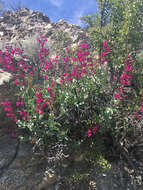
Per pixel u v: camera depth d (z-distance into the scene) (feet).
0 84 9.50
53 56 14.73
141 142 9.51
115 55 12.04
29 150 9.21
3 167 8.24
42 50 12.30
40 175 8.21
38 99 8.40
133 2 11.03
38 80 11.94
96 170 8.92
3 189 7.43
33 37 18.79
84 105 10.12
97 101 10.46
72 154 9.25
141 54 11.96
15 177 7.95
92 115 10.60
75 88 9.77
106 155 9.76
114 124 9.58
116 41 12.40
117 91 10.18
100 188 8.21
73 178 8.36
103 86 11.00
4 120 9.52
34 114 8.43
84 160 9.27
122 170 9.12
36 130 8.39
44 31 21.90
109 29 13.01
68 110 9.50
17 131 9.91
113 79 11.28
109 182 8.50
